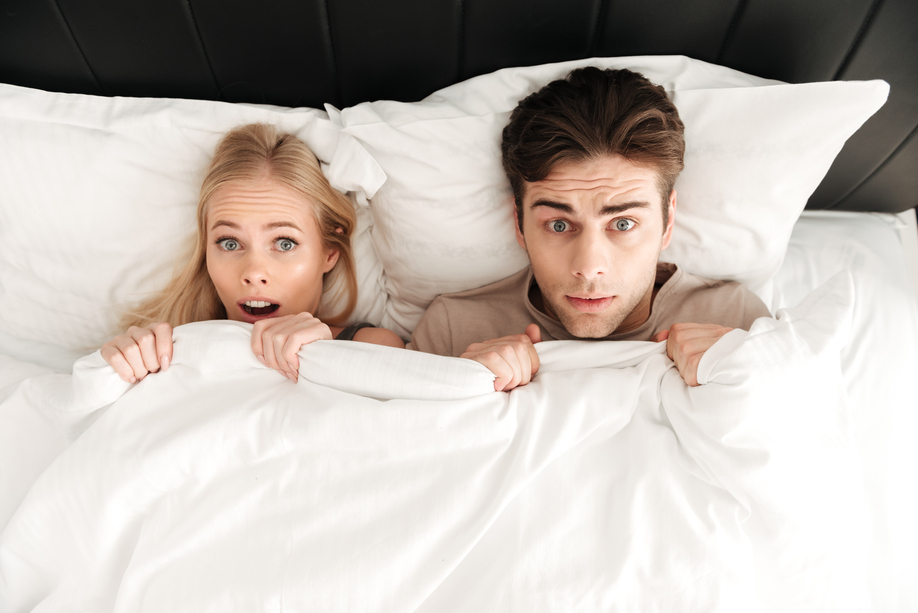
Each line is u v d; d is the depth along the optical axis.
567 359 0.89
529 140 0.87
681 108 0.95
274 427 0.79
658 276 1.08
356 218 1.11
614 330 0.97
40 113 1.01
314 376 0.83
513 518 0.75
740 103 0.93
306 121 1.03
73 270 1.09
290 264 1.00
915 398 1.00
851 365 1.02
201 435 0.78
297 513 0.76
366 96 1.09
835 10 0.91
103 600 0.83
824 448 0.75
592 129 0.83
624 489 0.75
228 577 0.74
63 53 1.04
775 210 1.00
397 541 0.72
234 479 0.79
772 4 0.92
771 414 0.73
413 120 0.97
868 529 0.89
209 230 1.00
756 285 1.11
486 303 1.11
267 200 0.98
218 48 1.03
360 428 0.76
